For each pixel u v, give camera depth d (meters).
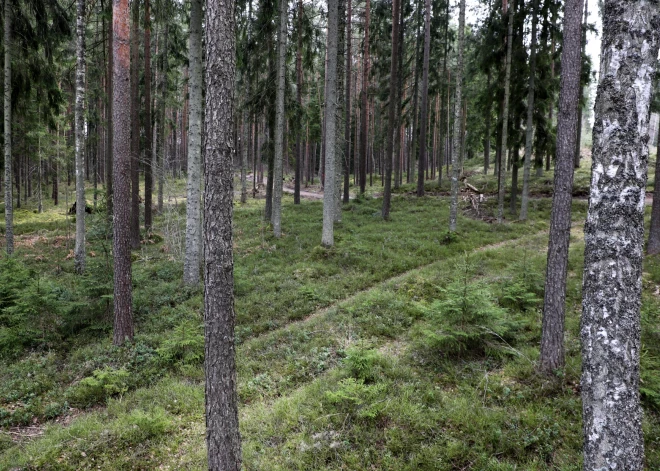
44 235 21.41
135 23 15.16
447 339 7.37
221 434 4.40
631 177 3.30
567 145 6.47
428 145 38.41
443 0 25.62
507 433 5.27
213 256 4.27
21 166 34.56
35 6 14.20
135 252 17.12
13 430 6.27
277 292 11.73
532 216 19.88
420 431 5.46
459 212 21.72
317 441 5.47
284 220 21.61
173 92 27.05
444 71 27.27
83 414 6.70
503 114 18.17
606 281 3.38
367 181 42.06
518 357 7.14
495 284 10.72
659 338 7.14
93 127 22.30
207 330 4.38
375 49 24.77
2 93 15.22
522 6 18.45
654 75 3.33
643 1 3.24
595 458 3.41
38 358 8.27
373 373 6.88
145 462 5.37
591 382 3.46
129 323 8.79
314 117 37.03
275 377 7.43
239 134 38.66
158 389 7.14
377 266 13.34
